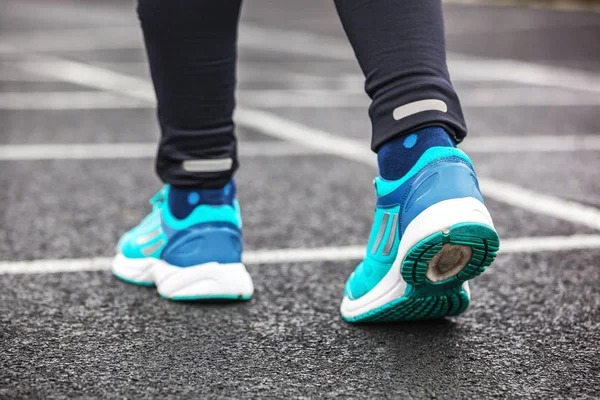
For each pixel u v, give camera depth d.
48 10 14.52
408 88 1.64
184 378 1.58
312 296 2.11
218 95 1.92
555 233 2.74
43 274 2.25
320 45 9.38
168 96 1.92
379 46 1.65
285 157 4.03
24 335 1.79
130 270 2.17
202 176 1.98
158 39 1.84
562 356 1.72
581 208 3.09
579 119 5.15
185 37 1.83
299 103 5.70
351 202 3.18
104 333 1.82
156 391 1.52
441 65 1.67
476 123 5.01
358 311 1.88
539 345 1.78
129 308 1.99
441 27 1.69
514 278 2.26
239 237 2.09
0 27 11.02
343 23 1.71
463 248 1.65
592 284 2.21
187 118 1.93
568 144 4.39
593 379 1.60
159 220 2.12
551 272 2.32
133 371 1.61
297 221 2.89
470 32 10.91
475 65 7.69
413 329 1.87
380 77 1.66
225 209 2.05
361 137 4.58
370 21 1.65
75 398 1.48
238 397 1.50
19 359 1.66
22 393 1.50
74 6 15.79
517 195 3.29
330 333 1.84
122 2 17.27
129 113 5.24
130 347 1.74
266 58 8.16
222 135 1.96
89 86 6.32
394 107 1.65
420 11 1.65
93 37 9.99
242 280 2.04
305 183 3.49
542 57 8.26
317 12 14.91
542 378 1.61
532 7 16.20
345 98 5.93
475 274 1.72
